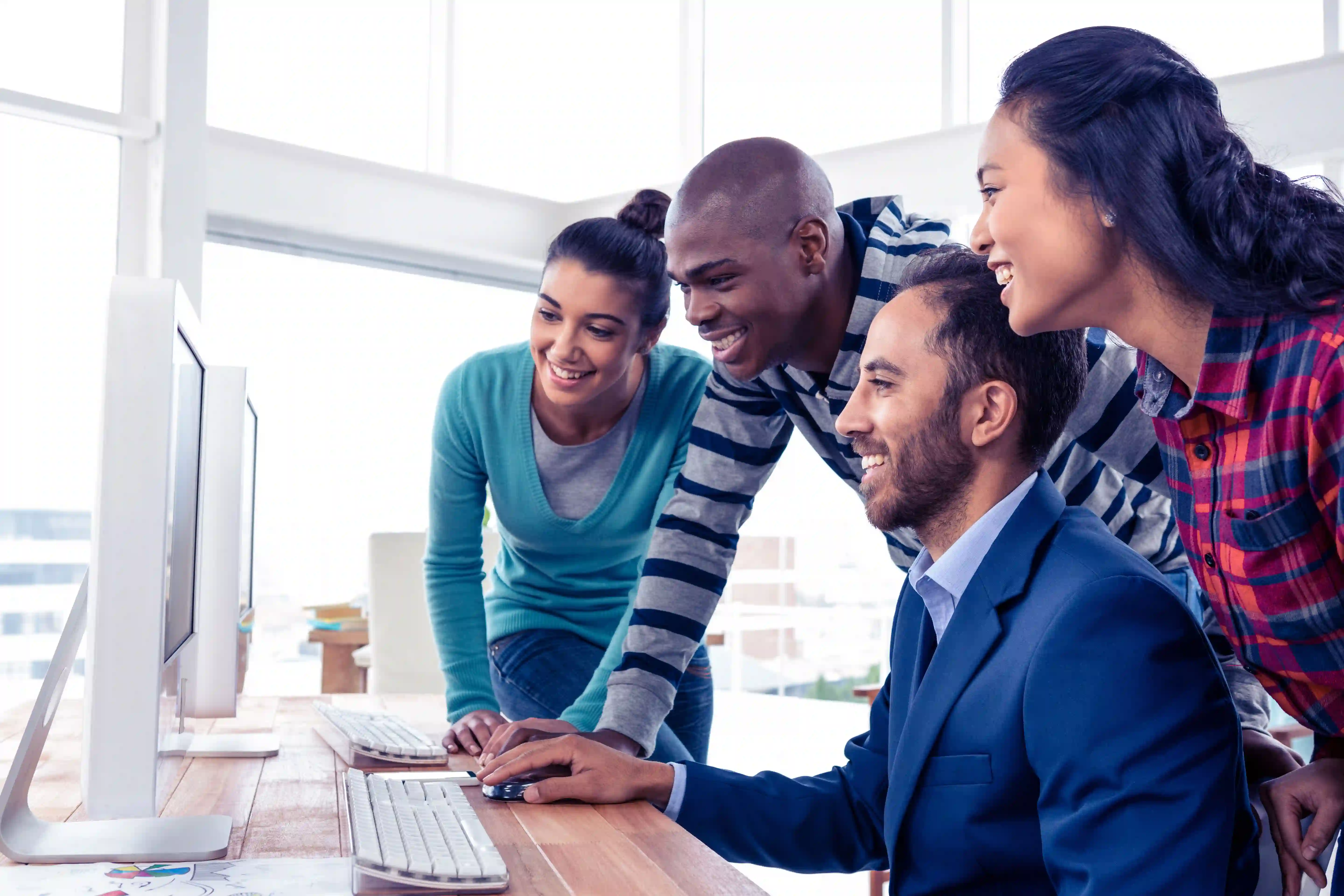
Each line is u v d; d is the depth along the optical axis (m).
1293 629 0.92
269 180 3.75
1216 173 0.83
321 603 4.05
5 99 3.03
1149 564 0.94
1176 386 0.94
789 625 5.19
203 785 1.22
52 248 3.20
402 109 4.25
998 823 0.92
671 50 4.41
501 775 1.15
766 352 1.38
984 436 0.96
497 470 1.78
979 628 0.94
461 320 4.43
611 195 4.47
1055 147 0.85
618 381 1.73
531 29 4.55
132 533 0.93
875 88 3.88
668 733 1.66
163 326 0.94
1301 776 1.02
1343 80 2.90
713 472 1.59
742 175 1.32
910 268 1.05
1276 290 0.82
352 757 1.32
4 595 3.09
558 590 1.85
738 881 0.85
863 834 1.17
